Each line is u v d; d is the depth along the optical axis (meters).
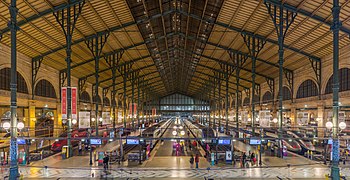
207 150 28.19
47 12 21.19
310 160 25.03
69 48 22.88
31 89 30.34
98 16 24.94
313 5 19.95
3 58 25.30
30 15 21.11
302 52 30.00
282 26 21.86
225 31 29.08
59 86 37.38
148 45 38.22
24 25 22.44
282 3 21.03
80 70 39.66
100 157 23.03
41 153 25.41
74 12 22.02
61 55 31.62
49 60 32.47
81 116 24.03
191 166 23.41
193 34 35.50
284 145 27.47
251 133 31.81
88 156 26.86
